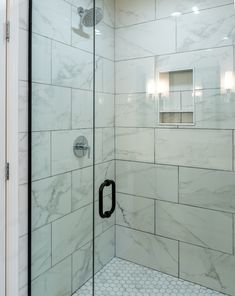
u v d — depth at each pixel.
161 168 1.97
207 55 1.74
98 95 1.90
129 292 1.80
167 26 1.87
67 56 1.60
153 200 2.01
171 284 1.89
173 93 1.88
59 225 1.61
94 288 1.81
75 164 1.71
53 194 1.55
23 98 1.33
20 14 1.29
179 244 1.93
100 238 1.95
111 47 2.02
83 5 1.70
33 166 1.41
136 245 2.09
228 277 1.78
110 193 2.04
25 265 1.39
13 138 1.30
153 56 1.93
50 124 1.51
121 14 2.03
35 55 1.39
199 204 1.85
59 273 1.62
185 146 1.87
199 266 1.87
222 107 1.72
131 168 2.07
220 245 1.79
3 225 1.31
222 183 1.76
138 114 2.02
